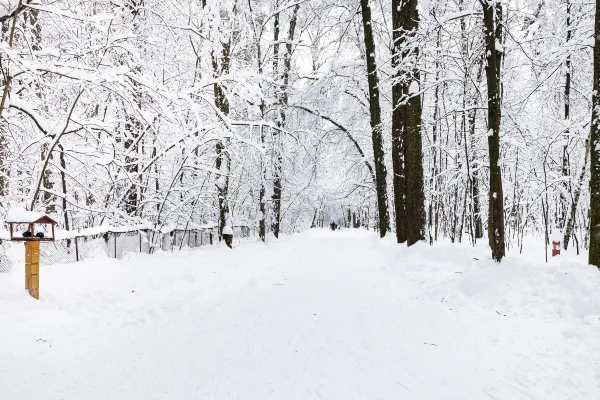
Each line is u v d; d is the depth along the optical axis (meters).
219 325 6.84
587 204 13.50
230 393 4.30
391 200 25.84
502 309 7.03
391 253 14.02
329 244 22.33
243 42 17.52
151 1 14.21
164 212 17.66
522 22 13.07
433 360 5.04
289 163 24.78
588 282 6.82
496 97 8.84
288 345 5.71
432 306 7.70
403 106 15.68
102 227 12.48
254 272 12.13
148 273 10.98
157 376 4.85
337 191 30.83
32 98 11.16
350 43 21.86
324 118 23.55
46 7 8.44
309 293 9.08
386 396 4.14
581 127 12.23
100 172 13.62
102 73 8.66
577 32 12.33
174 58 16.77
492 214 8.77
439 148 18.03
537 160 14.41
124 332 6.72
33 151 12.37
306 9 23.77
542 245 13.49
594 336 5.27
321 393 4.23
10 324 6.50
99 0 10.52
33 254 7.69
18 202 12.84
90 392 4.48
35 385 4.69
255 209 26.58
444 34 12.57
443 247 11.18
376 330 6.28
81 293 8.51
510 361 4.89
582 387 4.15
